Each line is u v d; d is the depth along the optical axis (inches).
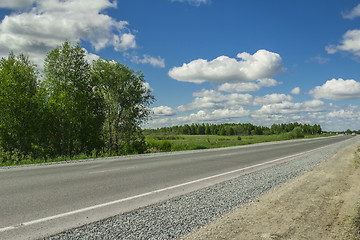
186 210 181.5
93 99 805.9
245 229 143.2
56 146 721.0
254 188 253.9
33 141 681.6
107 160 516.1
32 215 168.4
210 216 167.9
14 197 213.5
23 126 648.4
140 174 339.6
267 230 141.5
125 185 268.2
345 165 418.3
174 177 319.9
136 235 135.9
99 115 804.6
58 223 154.2
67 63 745.0
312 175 326.3
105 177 313.1
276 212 173.9
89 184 270.1
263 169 393.4
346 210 176.6
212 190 246.1
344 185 259.8
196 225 151.2
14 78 676.7
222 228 144.9
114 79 834.2
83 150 759.7
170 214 172.2
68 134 716.7
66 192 233.1
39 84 738.2
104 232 139.9
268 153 692.7
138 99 861.2
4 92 629.9
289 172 355.6
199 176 328.5
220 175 337.1
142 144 871.7
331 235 135.2
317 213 170.9
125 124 849.5
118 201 205.5
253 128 6574.8
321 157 566.3
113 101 836.0
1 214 169.6
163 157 582.6
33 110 677.3
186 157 581.3
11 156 604.4
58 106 709.9
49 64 725.9
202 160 516.7
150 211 179.0
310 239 130.1
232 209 184.1
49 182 278.5
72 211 178.1
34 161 554.3
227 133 5969.5
